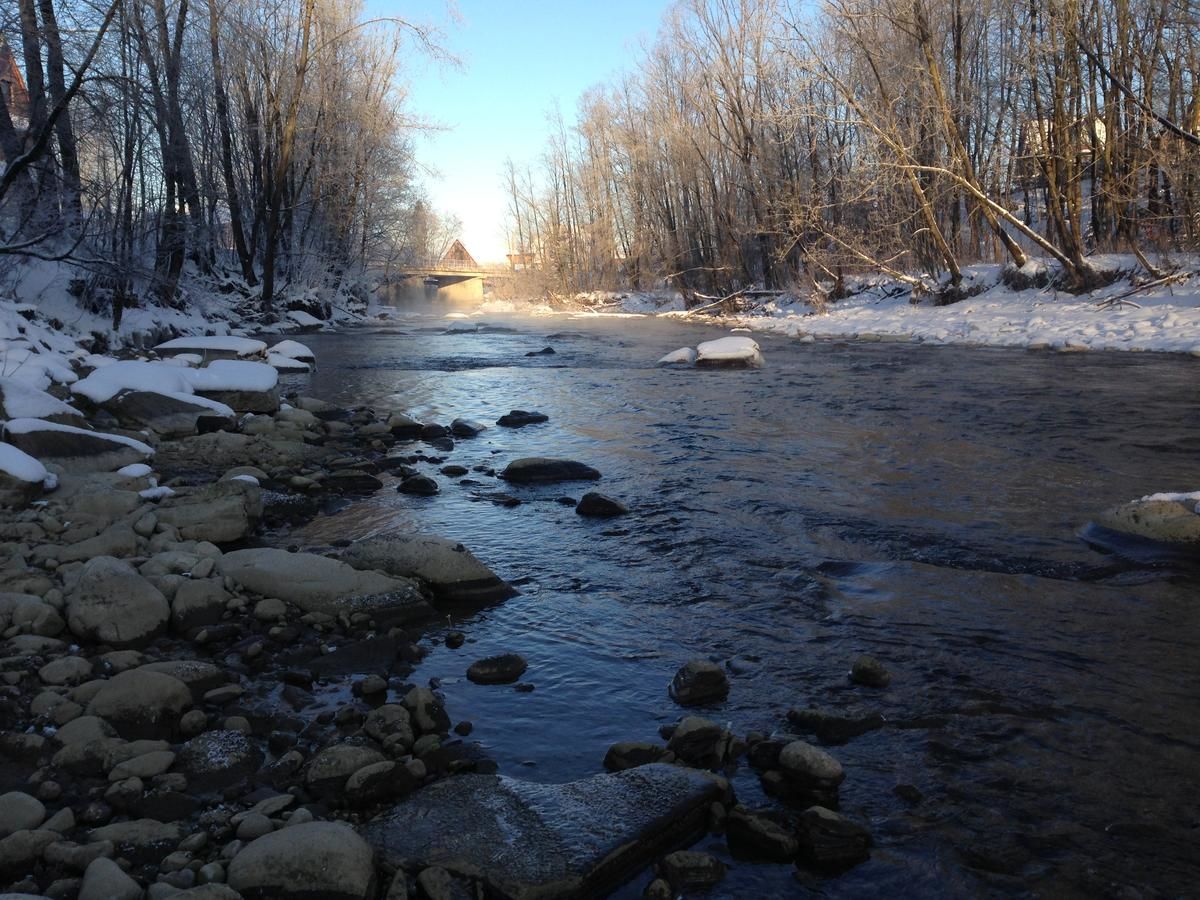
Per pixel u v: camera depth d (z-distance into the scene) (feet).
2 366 33.22
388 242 133.90
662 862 9.29
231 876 8.79
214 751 11.41
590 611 16.66
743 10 111.04
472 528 22.03
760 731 12.10
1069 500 23.27
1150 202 85.35
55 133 50.52
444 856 9.23
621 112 158.81
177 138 66.39
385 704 12.62
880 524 21.57
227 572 17.10
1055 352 56.90
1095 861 9.34
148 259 68.64
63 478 23.27
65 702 12.46
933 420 35.06
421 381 52.06
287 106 103.96
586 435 34.06
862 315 90.17
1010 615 15.97
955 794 10.57
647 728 12.31
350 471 26.94
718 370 54.65
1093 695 12.96
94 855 9.14
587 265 196.34
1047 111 86.48
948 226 107.24
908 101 87.15
